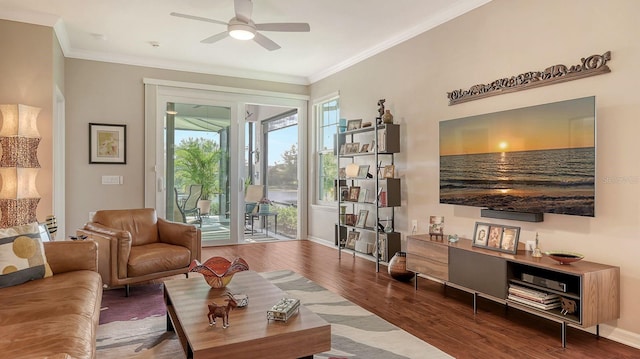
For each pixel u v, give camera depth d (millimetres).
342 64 5902
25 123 3789
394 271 4211
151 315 3150
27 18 4066
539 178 3043
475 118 3596
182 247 3947
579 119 2783
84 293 2369
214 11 4062
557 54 3080
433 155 4266
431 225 3955
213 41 3896
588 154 2723
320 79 6570
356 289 3918
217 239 6309
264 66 6133
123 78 5617
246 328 1966
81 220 5359
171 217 5977
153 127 5781
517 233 3145
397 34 4680
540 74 3162
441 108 4168
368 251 5055
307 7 3941
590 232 2871
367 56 5363
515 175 3227
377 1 3811
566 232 3020
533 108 3092
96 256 2975
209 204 6258
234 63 5957
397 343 2662
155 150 5793
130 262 3549
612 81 2736
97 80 5465
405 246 4672
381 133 4801
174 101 5977
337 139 5617
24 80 4074
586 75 2857
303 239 6906
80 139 5359
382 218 5078
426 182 4363
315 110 6820
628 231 2660
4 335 1721
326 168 6598
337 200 5891
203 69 6113
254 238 7098
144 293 3738
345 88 5895
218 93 6258
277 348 1899
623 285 2684
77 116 5348
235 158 6410
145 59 5695
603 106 2789
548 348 2607
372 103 5285
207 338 1846
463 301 3562
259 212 7570
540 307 2766
